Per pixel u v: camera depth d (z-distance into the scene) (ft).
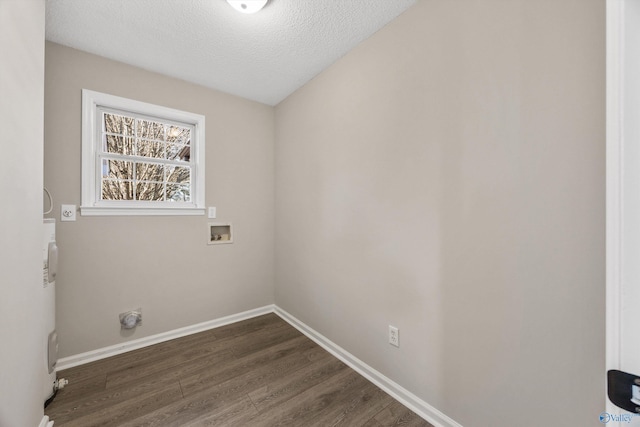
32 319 3.77
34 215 3.82
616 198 1.50
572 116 3.06
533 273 3.40
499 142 3.69
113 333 6.64
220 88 8.20
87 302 6.31
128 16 5.22
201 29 5.60
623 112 1.48
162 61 6.76
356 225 6.10
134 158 7.16
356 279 6.10
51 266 4.90
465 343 4.11
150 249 7.17
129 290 6.86
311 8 4.99
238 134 8.71
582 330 3.03
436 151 4.48
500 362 3.72
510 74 3.57
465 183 4.09
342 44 6.06
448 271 4.32
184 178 8.13
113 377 5.67
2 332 2.96
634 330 1.45
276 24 5.44
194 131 8.16
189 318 7.80
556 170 3.19
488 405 3.85
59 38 5.83
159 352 6.71
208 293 8.14
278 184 9.26
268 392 5.25
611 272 1.51
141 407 4.81
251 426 4.42
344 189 6.44
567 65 3.10
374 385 5.49
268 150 9.39
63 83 6.02
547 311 3.28
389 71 5.32
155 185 7.70
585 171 2.98
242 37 5.85
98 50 6.28
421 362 4.73
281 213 9.09
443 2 4.36
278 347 7.01
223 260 8.43
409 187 4.93
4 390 2.99
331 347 6.79
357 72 6.07
